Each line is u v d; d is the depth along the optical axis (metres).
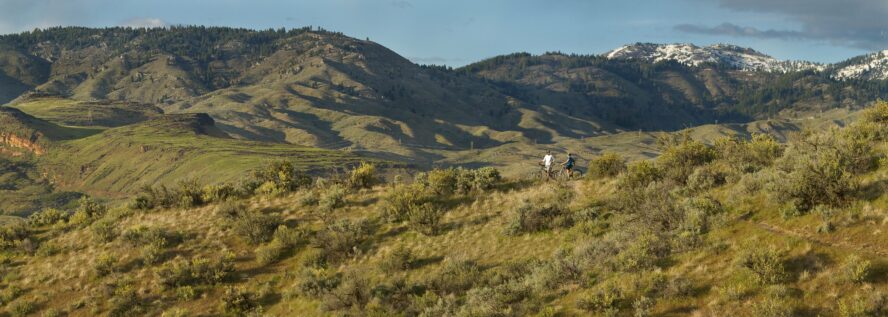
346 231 24.20
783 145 22.97
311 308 19.72
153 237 25.88
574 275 15.76
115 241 26.61
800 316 11.44
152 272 23.75
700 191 20.12
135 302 21.84
